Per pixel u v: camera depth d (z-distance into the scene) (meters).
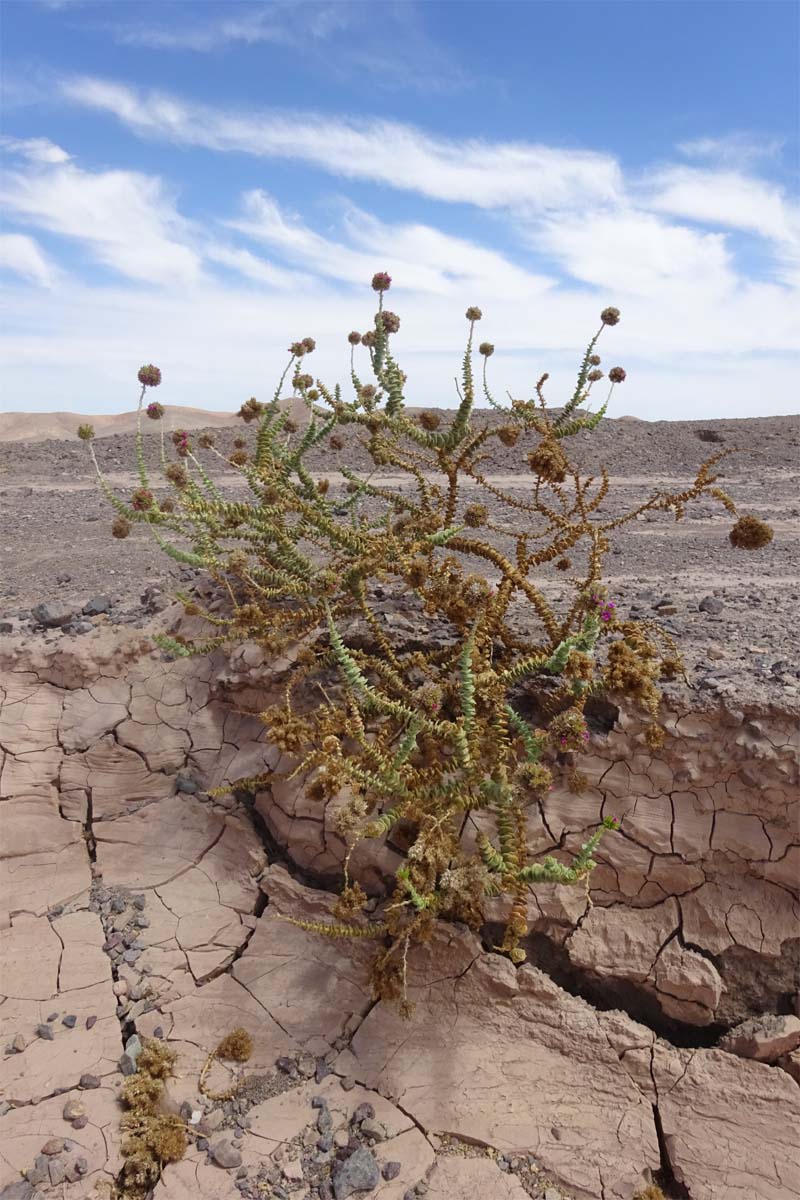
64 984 3.25
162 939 3.43
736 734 2.99
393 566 3.62
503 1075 2.89
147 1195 2.61
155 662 4.16
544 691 3.32
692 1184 2.61
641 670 3.03
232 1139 2.76
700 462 10.78
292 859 3.57
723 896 2.99
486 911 3.11
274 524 3.87
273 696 3.77
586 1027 2.94
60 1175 2.61
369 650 3.70
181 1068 2.98
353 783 3.09
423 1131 2.79
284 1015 3.15
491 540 6.33
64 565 5.66
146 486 3.86
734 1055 2.83
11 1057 2.98
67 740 3.99
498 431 3.61
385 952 3.13
